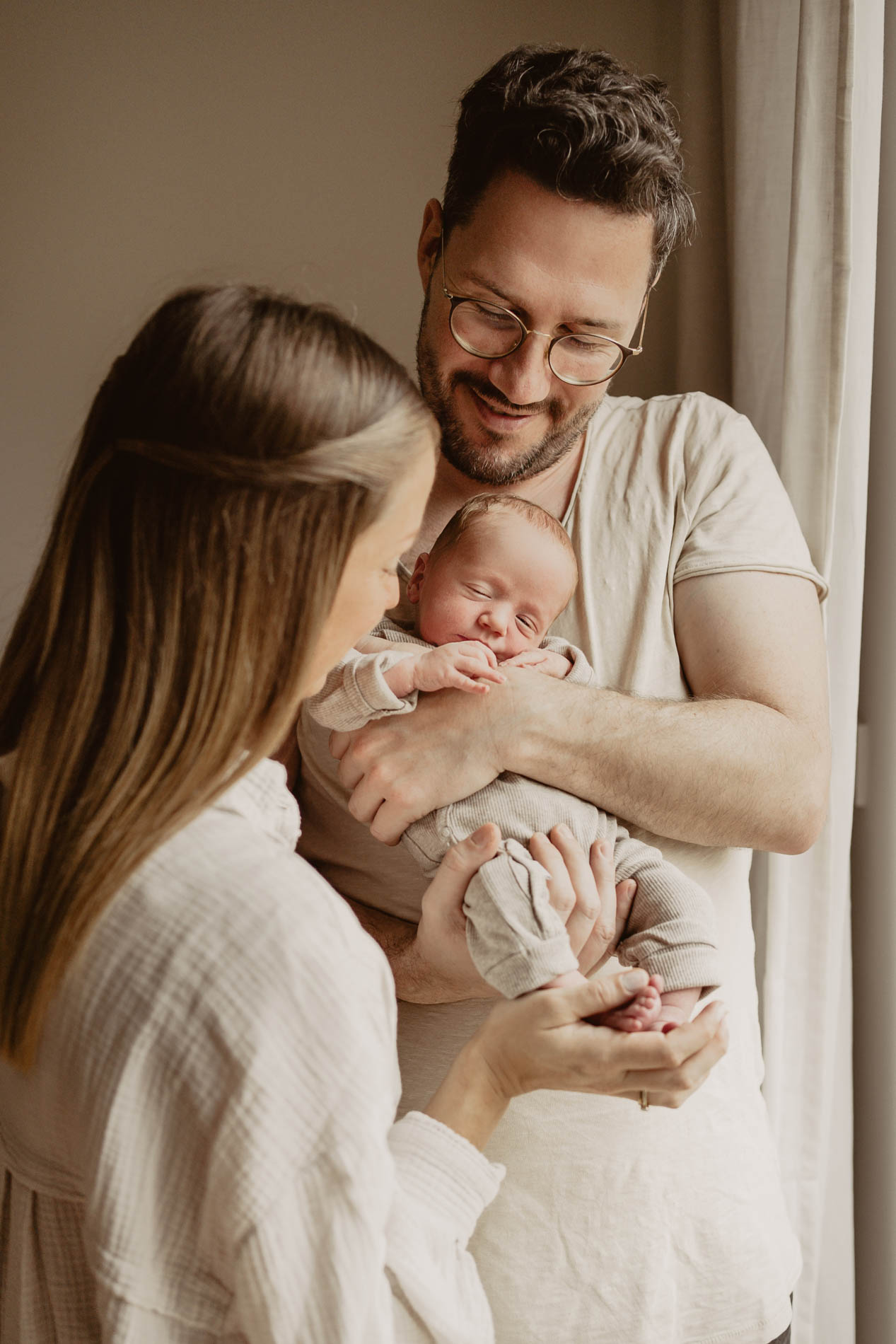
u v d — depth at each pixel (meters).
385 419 0.86
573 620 1.43
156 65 2.39
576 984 1.06
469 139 1.39
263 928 0.80
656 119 1.38
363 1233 0.77
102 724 0.84
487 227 1.35
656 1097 1.00
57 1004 0.82
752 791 1.25
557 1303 1.26
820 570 1.68
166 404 0.82
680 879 1.23
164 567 0.83
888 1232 1.91
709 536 1.42
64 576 0.86
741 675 1.35
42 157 2.40
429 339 1.46
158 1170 0.79
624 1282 1.26
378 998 0.84
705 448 1.47
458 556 1.38
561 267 1.33
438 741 1.25
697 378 2.16
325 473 0.82
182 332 0.84
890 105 1.78
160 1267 0.79
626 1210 1.27
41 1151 0.90
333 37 2.39
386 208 2.44
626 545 1.45
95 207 2.42
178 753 0.82
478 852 1.15
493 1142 1.29
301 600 0.84
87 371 2.46
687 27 2.12
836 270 1.62
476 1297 0.90
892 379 1.81
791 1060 1.77
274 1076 0.77
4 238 2.41
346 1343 0.77
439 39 2.39
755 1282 1.30
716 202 2.12
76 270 2.43
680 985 1.16
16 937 0.83
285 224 2.44
